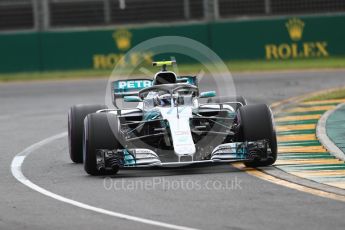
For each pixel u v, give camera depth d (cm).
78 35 10869
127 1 11425
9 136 5969
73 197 3531
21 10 11444
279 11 11188
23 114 7369
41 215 3195
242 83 9050
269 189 3559
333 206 3181
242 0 11188
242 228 2872
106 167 3941
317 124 5622
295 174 3922
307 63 10538
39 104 8094
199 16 11319
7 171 4384
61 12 11444
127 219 3061
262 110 4084
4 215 3222
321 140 4931
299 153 4559
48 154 5019
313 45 10662
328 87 8175
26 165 4588
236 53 10750
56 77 10706
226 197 3412
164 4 11362
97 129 4006
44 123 6669
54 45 10900
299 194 3434
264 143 3997
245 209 3175
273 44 10706
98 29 10869
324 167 4081
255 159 4006
